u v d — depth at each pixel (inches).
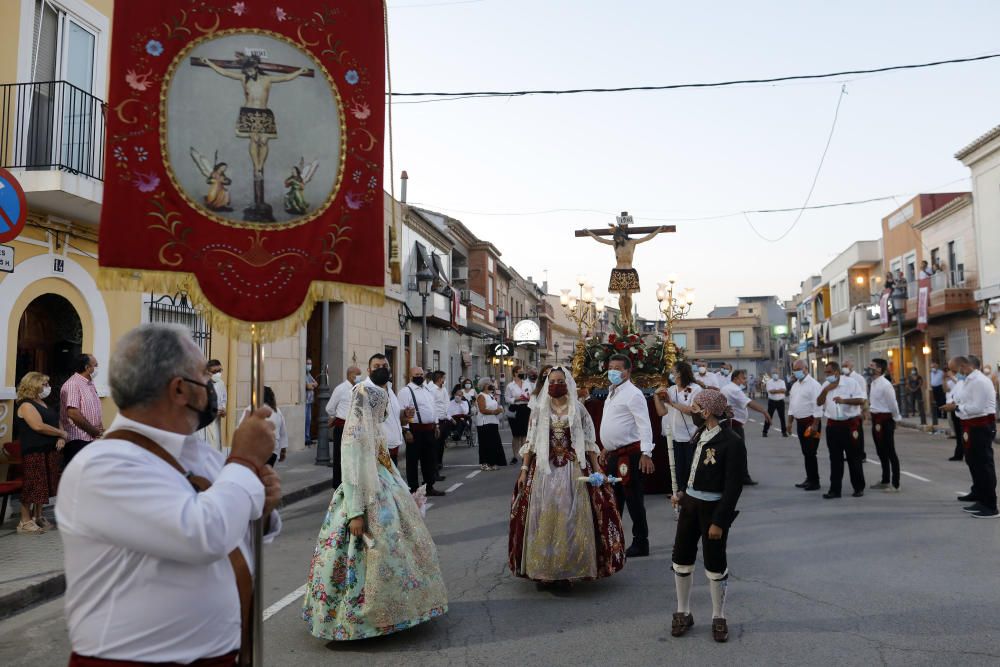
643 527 273.7
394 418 303.3
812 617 198.7
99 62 431.8
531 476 234.5
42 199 357.4
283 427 354.9
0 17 366.3
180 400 75.6
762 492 411.5
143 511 67.6
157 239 104.0
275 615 207.8
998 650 172.9
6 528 305.4
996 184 925.2
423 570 189.0
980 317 973.8
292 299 108.7
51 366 402.0
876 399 410.6
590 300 515.8
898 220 1270.9
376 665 168.4
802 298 2273.6
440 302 1066.1
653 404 416.5
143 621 69.4
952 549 271.9
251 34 110.0
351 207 113.8
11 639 191.3
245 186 108.7
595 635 187.2
